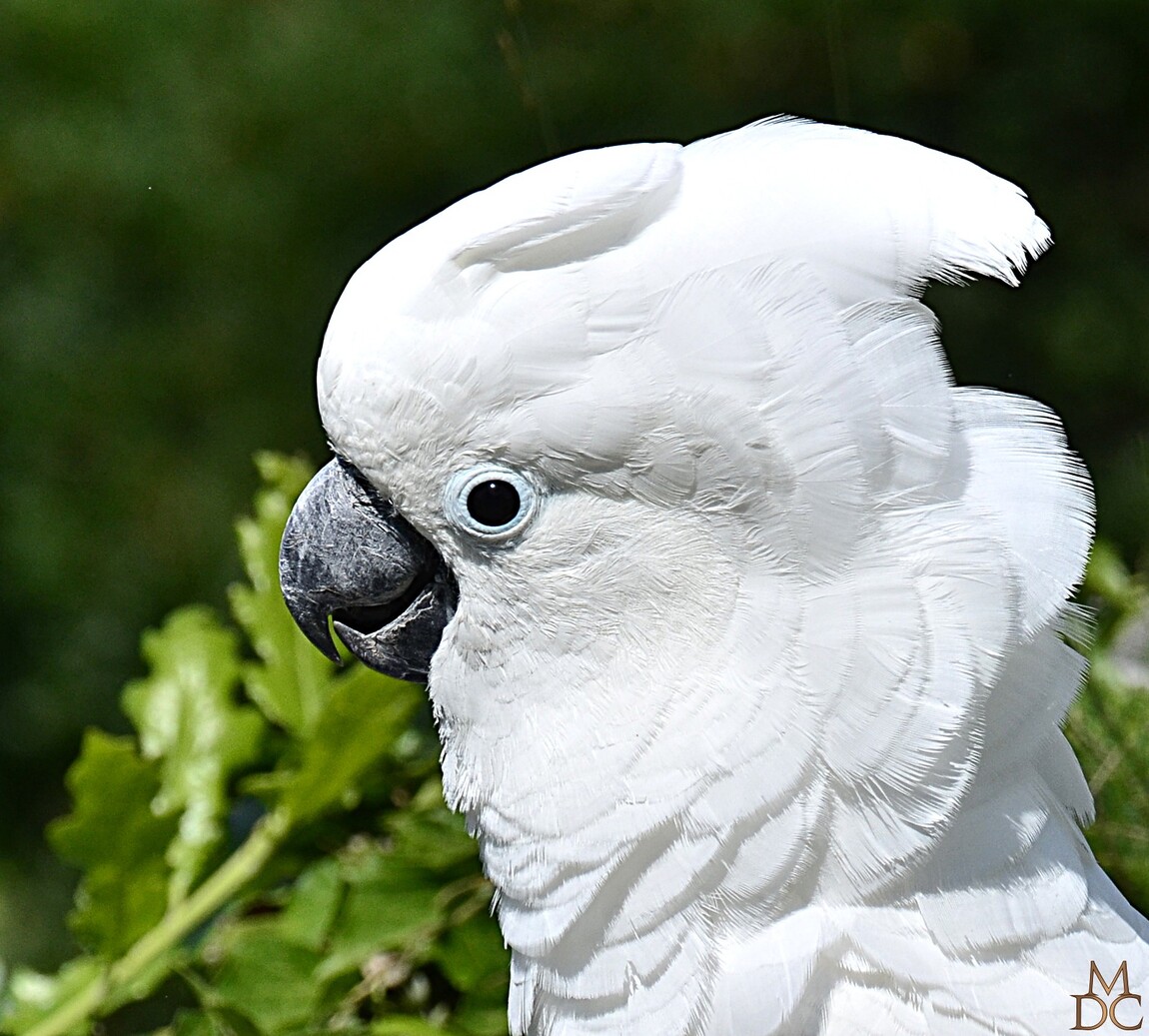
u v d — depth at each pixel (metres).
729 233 2.83
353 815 4.21
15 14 10.37
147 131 10.02
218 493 9.09
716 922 2.96
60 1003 3.98
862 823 2.86
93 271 9.80
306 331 9.42
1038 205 9.14
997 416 2.94
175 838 3.84
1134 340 8.72
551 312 2.81
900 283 2.85
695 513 2.85
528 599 2.98
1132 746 4.02
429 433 2.90
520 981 3.30
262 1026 3.79
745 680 2.87
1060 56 9.41
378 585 3.27
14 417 9.45
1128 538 7.69
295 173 9.75
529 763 3.04
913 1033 2.90
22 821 8.41
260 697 4.12
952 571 2.81
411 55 9.80
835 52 4.11
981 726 2.84
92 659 8.75
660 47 9.45
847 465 2.78
